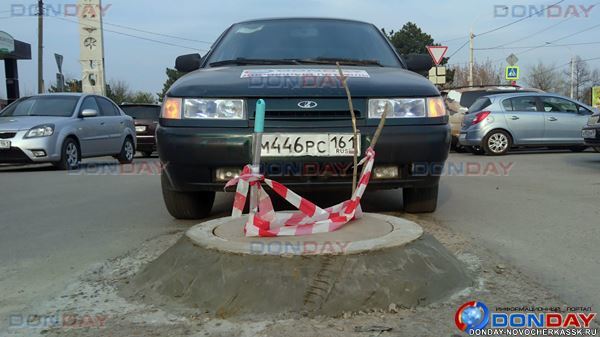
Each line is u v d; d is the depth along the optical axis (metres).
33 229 4.19
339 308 2.34
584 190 5.82
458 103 13.90
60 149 9.27
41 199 5.73
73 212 4.90
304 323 2.27
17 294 2.71
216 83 3.62
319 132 3.41
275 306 2.35
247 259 2.46
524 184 6.38
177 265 2.63
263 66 4.14
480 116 11.81
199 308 2.43
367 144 3.45
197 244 2.65
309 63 4.34
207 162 3.46
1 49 19.75
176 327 2.27
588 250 3.37
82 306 2.53
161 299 2.54
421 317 2.34
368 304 2.37
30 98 10.44
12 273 3.05
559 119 11.77
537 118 11.72
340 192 5.24
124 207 5.11
